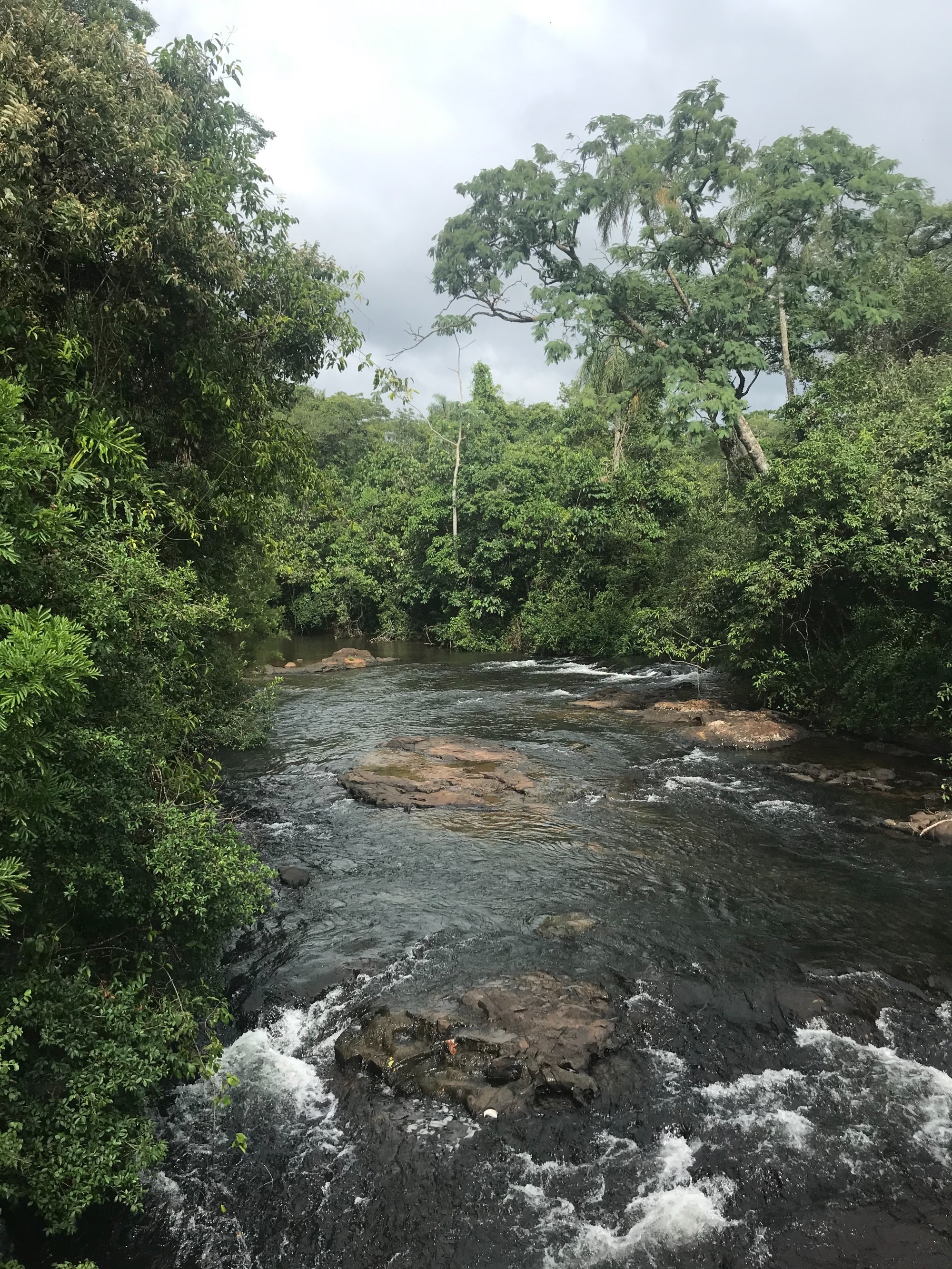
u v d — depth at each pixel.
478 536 30.91
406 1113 4.78
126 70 6.45
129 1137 3.98
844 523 13.20
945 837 9.07
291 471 8.87
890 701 12.84
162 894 4.79
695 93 19.64
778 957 6.56
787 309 20.38
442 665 26.20
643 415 28.62
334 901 7.71
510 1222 4.04
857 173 18.94
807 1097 4.93
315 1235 3.97
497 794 11.20
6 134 5.00
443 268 23.09
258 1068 5.23
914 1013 5.80
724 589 16.19
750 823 9.94
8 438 3.67
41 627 3.41
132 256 6.15
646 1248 3.87
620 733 15.09
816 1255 3.81
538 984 6.00
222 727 12.85
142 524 5.48
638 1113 4.79
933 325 21.11
